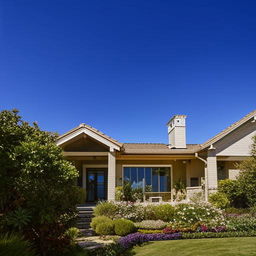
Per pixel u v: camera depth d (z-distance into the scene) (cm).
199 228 1422
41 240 862
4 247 567
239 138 2114
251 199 1777
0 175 830
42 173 873
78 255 977
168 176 2439
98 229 1420
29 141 951
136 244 1254
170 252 1088
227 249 1101
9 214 827
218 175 2366
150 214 1673
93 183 2450
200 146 2145
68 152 1994
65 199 926
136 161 2406
